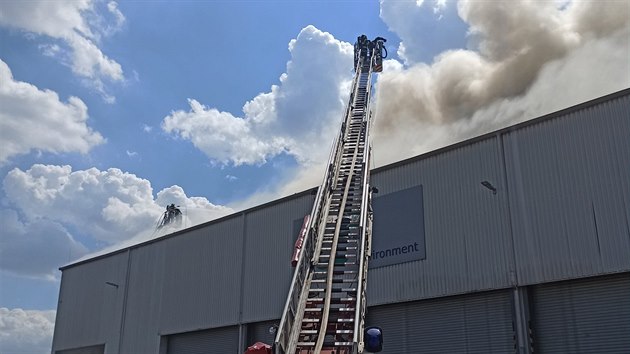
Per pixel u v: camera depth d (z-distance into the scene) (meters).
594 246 20.34
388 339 25.92
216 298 34.28
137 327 38.97
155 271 39.22
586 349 20.31
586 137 21.36
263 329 31.47
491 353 22.59
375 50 43.41
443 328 24.27
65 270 47.53
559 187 21.69
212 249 35.75
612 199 20.25
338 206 20.41
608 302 20.11
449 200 25.02
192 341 35.44
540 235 21.81
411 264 25.58
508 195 23.09
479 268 23.30
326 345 13.49
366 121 29.97
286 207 32.22
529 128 23.06
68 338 44.56
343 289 15.45
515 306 22.02
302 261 15.81
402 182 26.97
